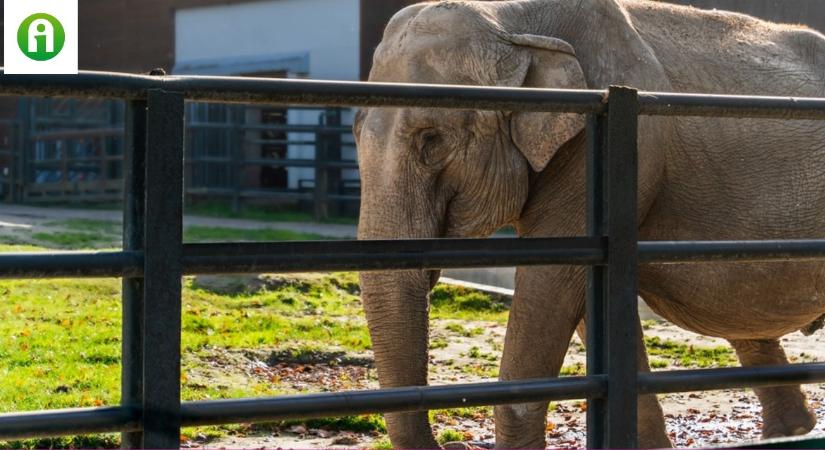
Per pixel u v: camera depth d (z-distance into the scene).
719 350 14.50
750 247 5.39
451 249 4.91
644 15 8.70
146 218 4.40
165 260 4.42
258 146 36.09
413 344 7.55
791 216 8.54
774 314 8.70
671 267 8.55
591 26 8.09
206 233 25.30
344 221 31.36
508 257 5.00
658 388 5.29
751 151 8.54
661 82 8.20
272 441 9.80
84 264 4.32
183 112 4.44
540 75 7.78
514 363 8.01
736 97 5.41
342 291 17.73
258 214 32.75
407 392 4.81
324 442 9.81
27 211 31.47
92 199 34.62
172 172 4.43
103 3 40.25
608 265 5.17
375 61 8.05
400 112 7.80
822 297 8.68
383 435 10.15
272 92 4.57
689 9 9.00
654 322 16.58
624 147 5.19
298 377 12.42
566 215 8.08
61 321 13.89
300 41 36.50
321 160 31.95
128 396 4.45
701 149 8.45
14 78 4.18
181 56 38.91
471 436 10.24
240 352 13.02
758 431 10.89
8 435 4.20
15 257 4.21
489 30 7.78
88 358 12.18
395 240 4.81
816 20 23.03
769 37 9.11
